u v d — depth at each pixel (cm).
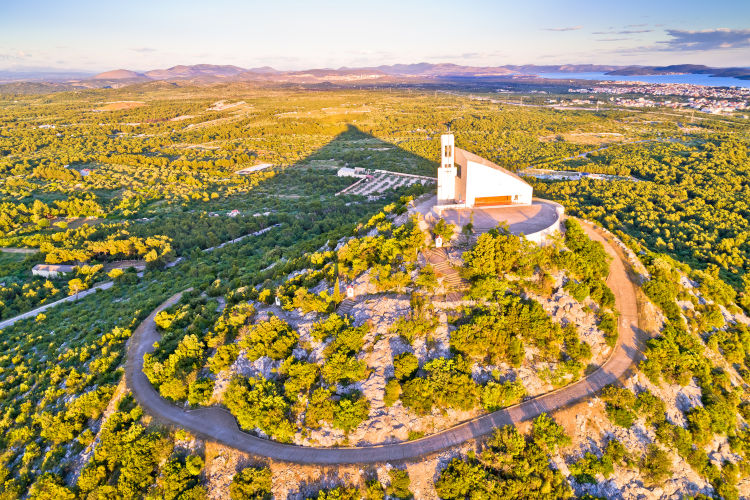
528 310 6569
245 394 6197
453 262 7569
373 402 5928
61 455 6425
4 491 6116
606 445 5694
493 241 7269
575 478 5484
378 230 9156
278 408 5906
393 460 5472
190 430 6169
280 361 6688
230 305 8938
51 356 8838
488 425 5766
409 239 7800
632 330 6969
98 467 5797
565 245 7881
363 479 5356
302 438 5803
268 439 5916
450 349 6369
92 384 7556
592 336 6688
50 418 6719
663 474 5494
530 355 6381
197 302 9725
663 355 6450
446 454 5484
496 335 6322
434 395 5809
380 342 6500
